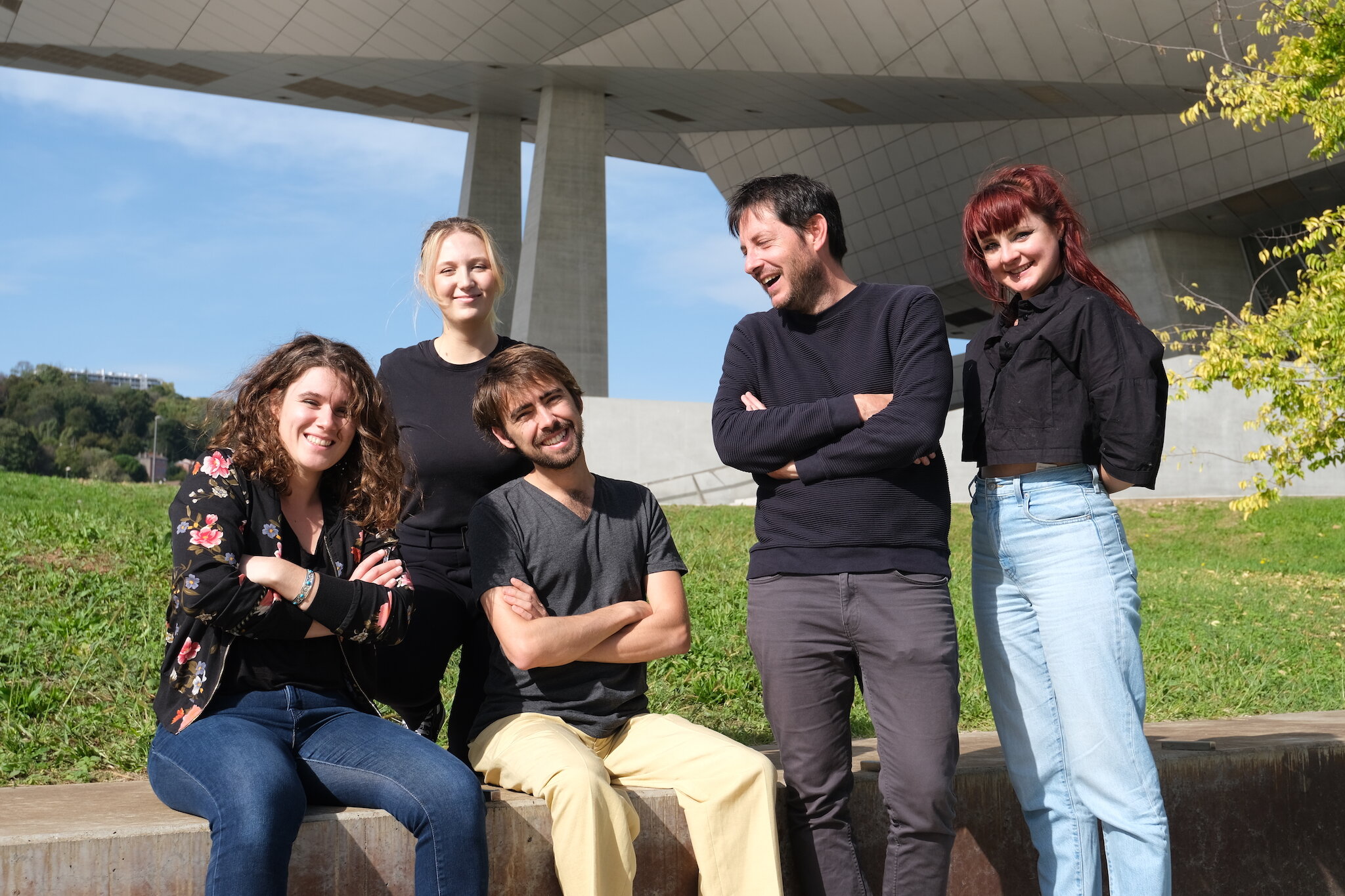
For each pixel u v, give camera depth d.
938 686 2.73
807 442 2.82
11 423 72.50
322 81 25.62
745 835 2.68
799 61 21.94
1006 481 2.96
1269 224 28.11
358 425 2.82
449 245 3.41
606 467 24.00
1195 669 6.95
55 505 9.47
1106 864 3.48
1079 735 2.85
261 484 2.73
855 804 3.21
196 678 2.54
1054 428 2.86
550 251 25.19
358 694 2.77
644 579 3.07
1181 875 3.60
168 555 6.99
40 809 2.51
